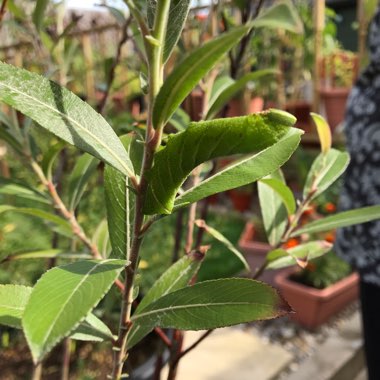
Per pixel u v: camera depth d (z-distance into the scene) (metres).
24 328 0.12
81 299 0.13
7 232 0.94
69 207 0.31
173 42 0.16
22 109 0.15
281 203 0.32
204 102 0.35
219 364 0.65
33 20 0.33
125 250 0.21
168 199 0.16
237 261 0.94
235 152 0.14
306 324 0.76
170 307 0.19
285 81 1.41
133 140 0.22
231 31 0.12
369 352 0.47
